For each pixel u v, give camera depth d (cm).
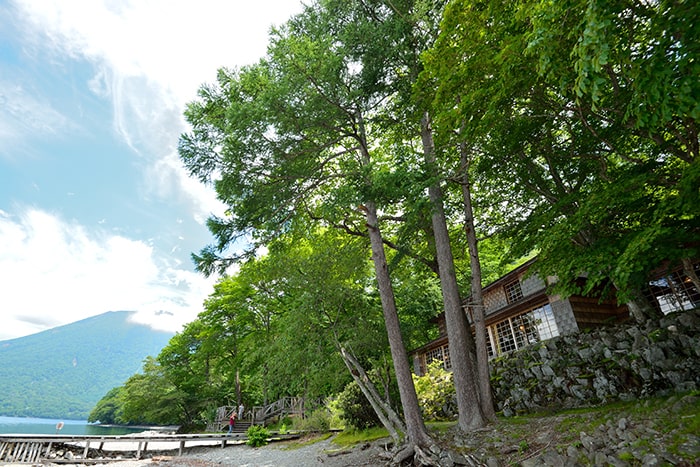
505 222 1291
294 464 1219
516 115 855
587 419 752
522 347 1459
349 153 1294
